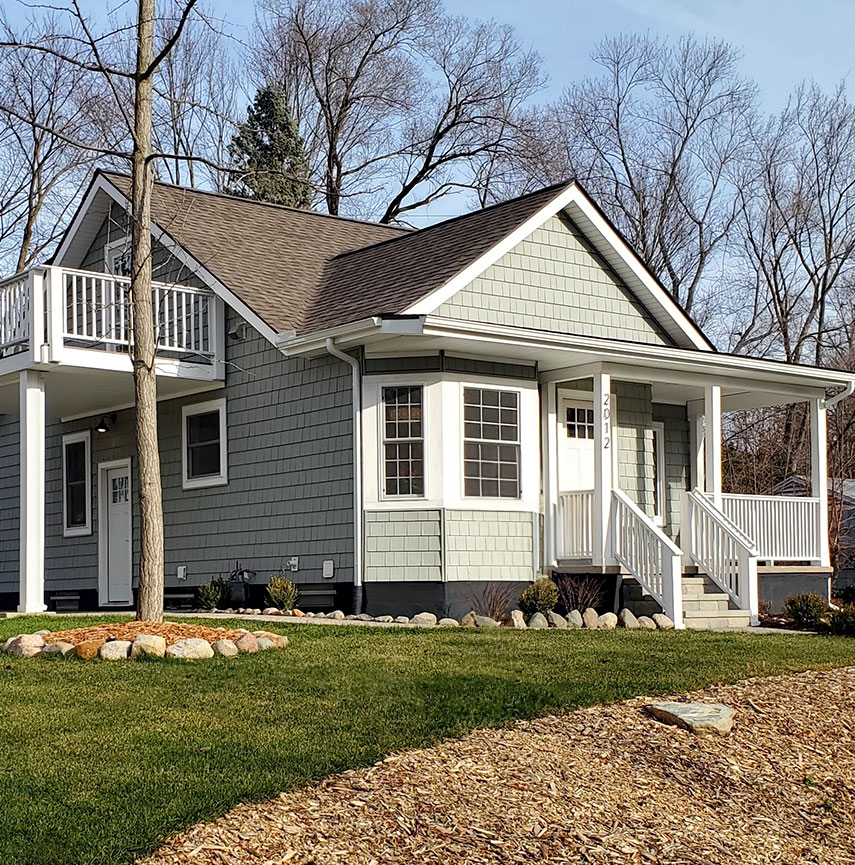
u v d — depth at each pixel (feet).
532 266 56.85
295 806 22.97
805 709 32.22
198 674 32.94
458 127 126.62
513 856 22.20
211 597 57.47
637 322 60.85
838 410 111.14
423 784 24.50
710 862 23.44
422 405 53.06
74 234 68.85
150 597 40.86
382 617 51.26
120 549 67.10
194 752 25.57
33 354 53.26
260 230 67.92
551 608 52.70
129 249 65.92
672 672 34.55
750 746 29.25
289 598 54.03
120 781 23.68
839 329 117.39
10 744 26.13
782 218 120.16
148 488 41.29
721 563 55.88
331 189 124.88
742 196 122.93
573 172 127.03
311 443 55.67
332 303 58.08
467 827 23.00
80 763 24.77
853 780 28.35
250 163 80.89
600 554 54.34
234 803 22.75
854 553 99.40
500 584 53.98
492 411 54.54
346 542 53.57
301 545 55.83
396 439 53.11
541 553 56.59
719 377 60.13
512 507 54.65
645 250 124.16
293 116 123.65
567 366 56.44
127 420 66.80
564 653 37.27
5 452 75.00
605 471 54.65
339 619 50.62
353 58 125.18
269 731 27.25
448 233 60.18
